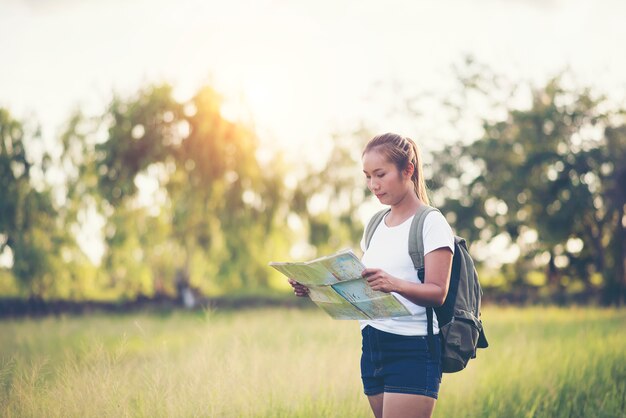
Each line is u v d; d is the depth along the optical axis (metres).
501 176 24.64
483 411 5.37
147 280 21.28
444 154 24.89
